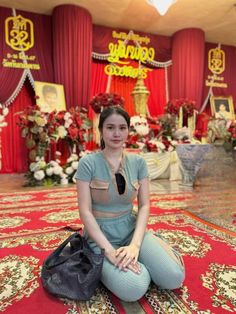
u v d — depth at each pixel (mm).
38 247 1753
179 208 2721
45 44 5281
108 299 1198
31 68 5184
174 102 5090
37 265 1504
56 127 4211
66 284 1191
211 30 6102
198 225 2188
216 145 2666
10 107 5148
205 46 6633
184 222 2264
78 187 1322
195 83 6117
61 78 5195
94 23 5676
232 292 1242
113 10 5230
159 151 4676
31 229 2094
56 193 3510
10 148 5148
